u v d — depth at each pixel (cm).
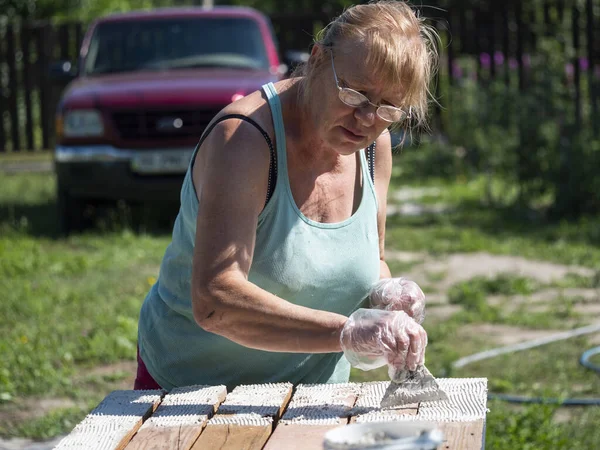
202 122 979
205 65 1077
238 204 267
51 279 835
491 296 791
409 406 262
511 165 1234
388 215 1152
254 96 282
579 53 1445
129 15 1142
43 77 1747
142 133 980
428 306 756
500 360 618
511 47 1577
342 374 324
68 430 505
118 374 594
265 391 283
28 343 643
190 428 251
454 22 1594
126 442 247
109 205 1098
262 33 1118
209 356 306
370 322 253
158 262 898
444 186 1376
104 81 1043
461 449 228
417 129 312
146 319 315
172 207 1109
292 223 283
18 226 1084
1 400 553
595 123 1184
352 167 299
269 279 286
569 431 488
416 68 257
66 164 990
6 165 1619
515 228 1066
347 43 258
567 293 796
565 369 601
